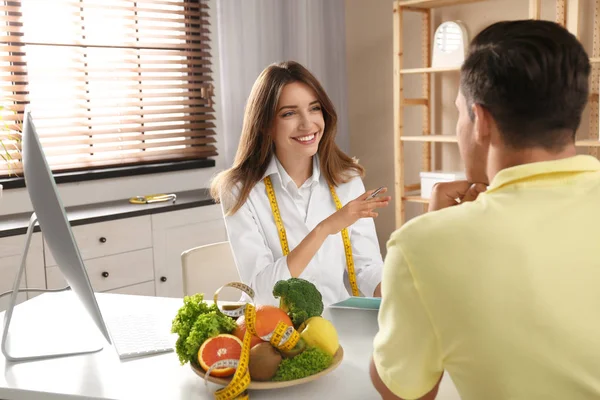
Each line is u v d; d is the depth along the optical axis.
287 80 2.04
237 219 2.07
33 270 2.87
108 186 3.60
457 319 0.86
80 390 1.29
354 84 4.40
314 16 4.17
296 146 2.07
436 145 4.02
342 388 1.26
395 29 3.70
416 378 0.92
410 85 4.10
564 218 0.86
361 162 4.42
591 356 0.82
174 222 3.37
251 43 3.88
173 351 1.49
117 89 3.64
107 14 3.58
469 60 0.93
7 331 1.50
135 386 1.30
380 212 4.35
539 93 0.86
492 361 0.84
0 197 2.80
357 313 1.72
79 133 3.52
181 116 3.91
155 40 3.84
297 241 2.12
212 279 2.20
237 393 1.20
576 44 0.88
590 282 0.84
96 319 1.39
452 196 1.27
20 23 3.29
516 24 0.90
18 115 3.31
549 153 0.90
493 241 0.85
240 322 1.31
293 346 1.25
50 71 3.41
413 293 0.88
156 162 3.86
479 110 0.92
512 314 0.83
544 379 0.83
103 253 3.11
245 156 2.13
